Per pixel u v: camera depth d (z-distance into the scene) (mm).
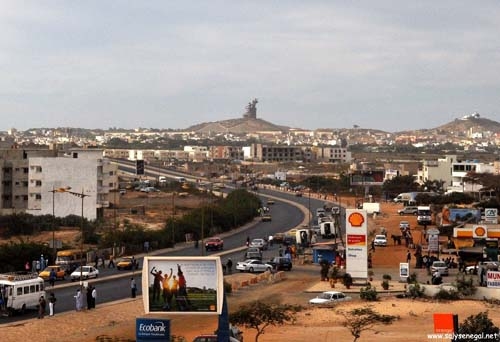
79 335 74000
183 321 80688
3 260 120250
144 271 50562
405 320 80688
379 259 139125
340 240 169375
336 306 88875
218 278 50469
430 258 128750
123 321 81375
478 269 111688
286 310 82750
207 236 186125
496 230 145000
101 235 167625
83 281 104438
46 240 164000
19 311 82250
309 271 126062
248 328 74688
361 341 69938
